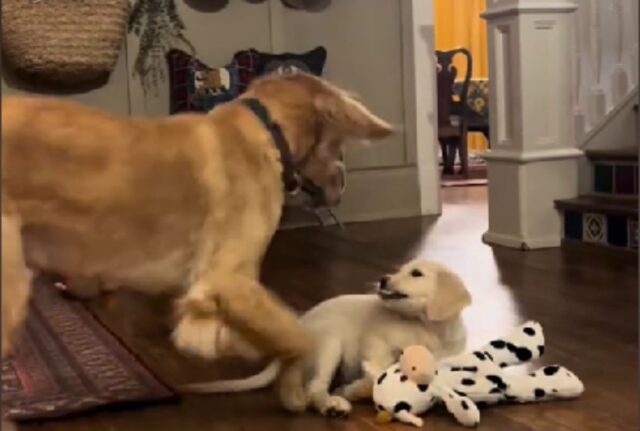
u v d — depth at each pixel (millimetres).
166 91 4672
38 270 1742
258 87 2027
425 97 5125
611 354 2322
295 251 4055
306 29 4895
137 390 2145
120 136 1749
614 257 3572
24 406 2049
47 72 4258
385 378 1925
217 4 4723
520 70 3828
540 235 3914
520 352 2150
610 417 1886
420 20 5066
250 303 1827
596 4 4137
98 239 1729
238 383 2146
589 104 4180
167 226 1786
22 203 1643
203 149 1830
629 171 3857
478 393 1935
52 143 1667
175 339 1855
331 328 2045
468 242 4129
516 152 3885
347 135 2047
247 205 1877
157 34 4621
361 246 4145
